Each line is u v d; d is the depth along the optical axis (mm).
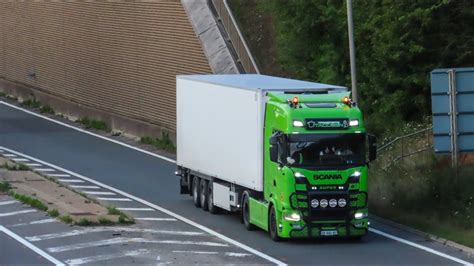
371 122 79562
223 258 46906
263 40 94500
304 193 50875
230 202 58781
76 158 90375
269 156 52594
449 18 75875
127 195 70812
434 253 48656
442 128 58438
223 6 95375
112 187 74562
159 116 100062
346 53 81375
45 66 129750
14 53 140625
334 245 51031
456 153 59188
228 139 58406
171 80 97562
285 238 52281
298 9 83188
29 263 45719
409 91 77688
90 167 85000
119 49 108562
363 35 79250
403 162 68250
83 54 117938
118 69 109000
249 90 55094
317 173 50969
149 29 101812
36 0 131750
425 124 74250
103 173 81688
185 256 47344
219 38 93375
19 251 48812
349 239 53000
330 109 51781
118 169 84062
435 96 58344
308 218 50938
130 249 49281
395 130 76250
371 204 62188
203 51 92250
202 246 50438
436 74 58219
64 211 60031
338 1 82125
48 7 127938
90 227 56031
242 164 56219
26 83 136250
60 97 124688
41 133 107312
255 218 54875
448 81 58062
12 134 106188
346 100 52469
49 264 45500
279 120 52031
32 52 134000
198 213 62750
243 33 94938
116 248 49531
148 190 73312
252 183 54750
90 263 45625
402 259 46875
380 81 78500
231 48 93062
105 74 112250
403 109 78688
